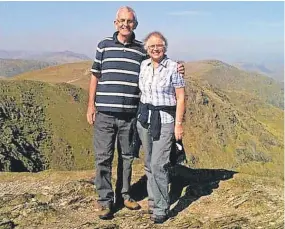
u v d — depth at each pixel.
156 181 2.73
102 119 2.80
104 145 2.85
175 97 2.65
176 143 2.68
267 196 3.17
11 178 3.92
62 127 42.97
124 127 2.83
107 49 2.74
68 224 2.88
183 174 3.72
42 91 46.31
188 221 2.82
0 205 3.21
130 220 2.88
